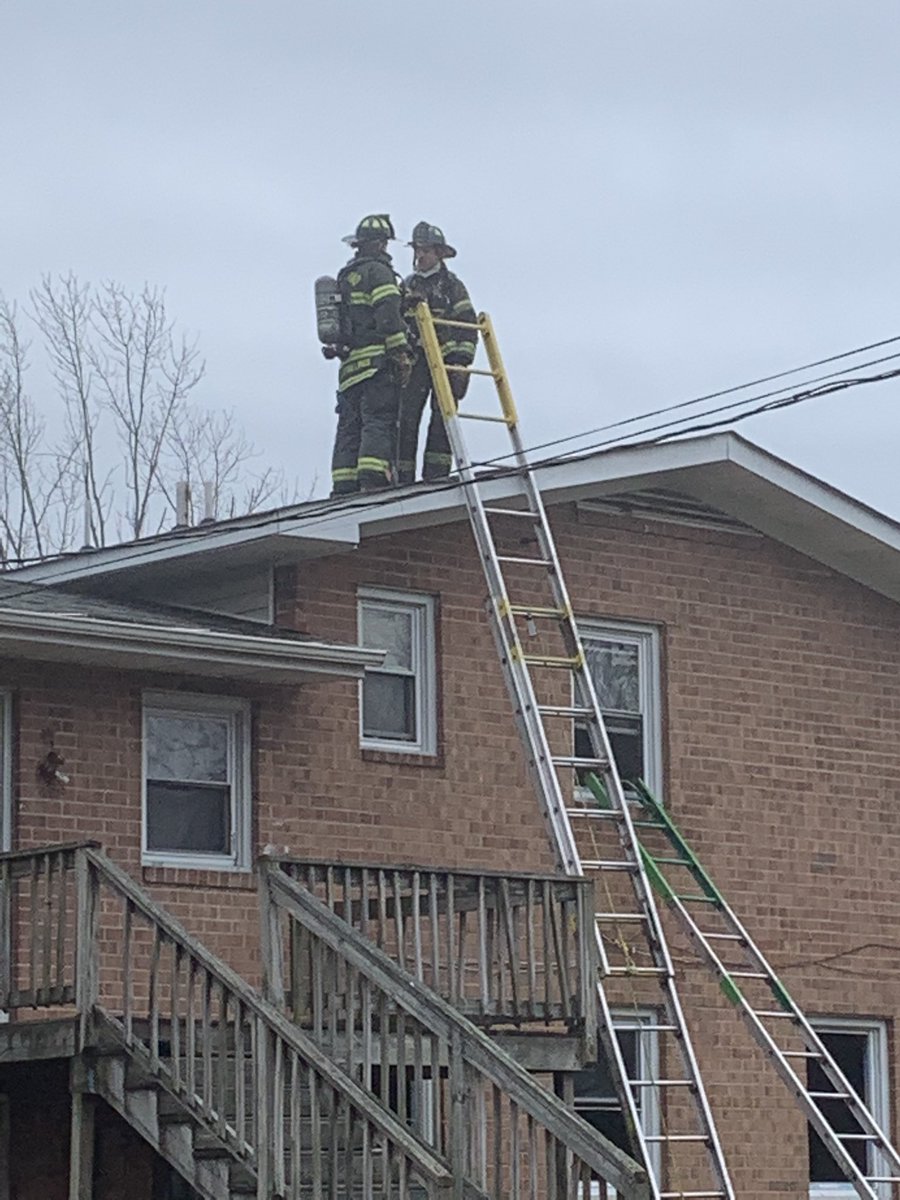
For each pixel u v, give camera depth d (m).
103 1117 15.87
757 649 20.23
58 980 13.82
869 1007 20.28
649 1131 18.66
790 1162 19.38
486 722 18.39
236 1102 12.70
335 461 19.23
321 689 17.55
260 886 13.67
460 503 17.47
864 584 21.09
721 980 17.16
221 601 17.86
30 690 16.14
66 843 14.20
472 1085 12.88
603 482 18.56
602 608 19.27
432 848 17.89
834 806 20.45
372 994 13.83
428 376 19.23
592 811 16.42
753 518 20.25
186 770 16.94
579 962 14.48
